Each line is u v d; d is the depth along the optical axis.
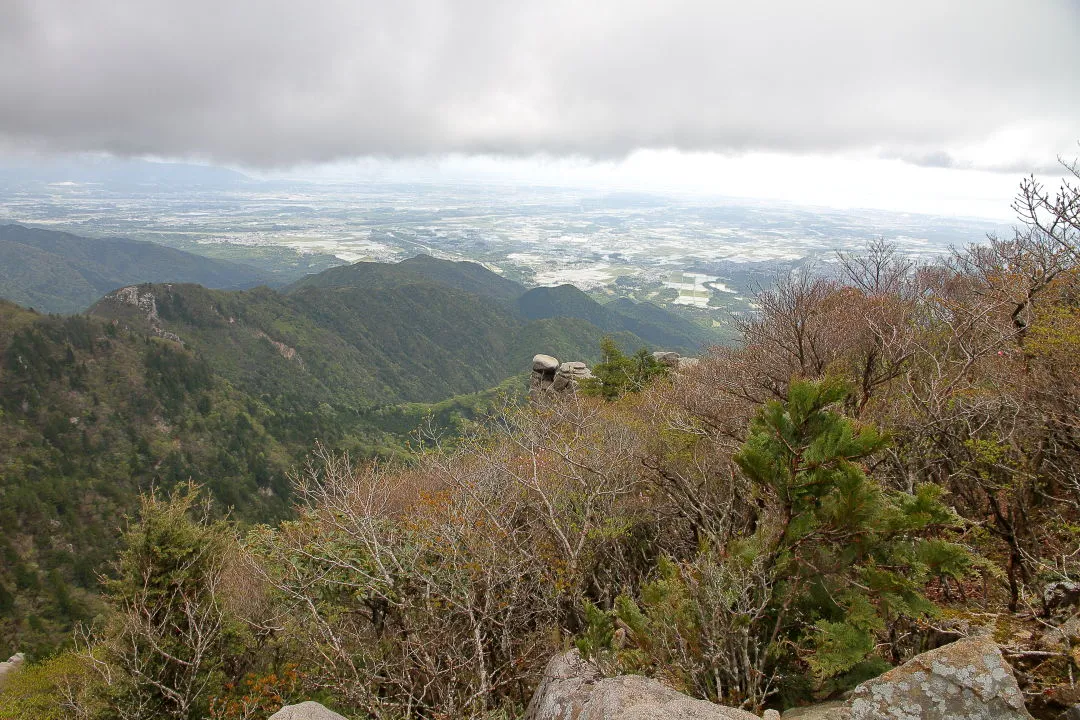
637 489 6.75
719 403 7.55
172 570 6.33
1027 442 4.43
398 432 108.75
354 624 6.34
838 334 7.61
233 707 5.90
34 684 9.41
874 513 3.31
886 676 2.47
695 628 3.43
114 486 75.50
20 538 61.62
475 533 5.47
